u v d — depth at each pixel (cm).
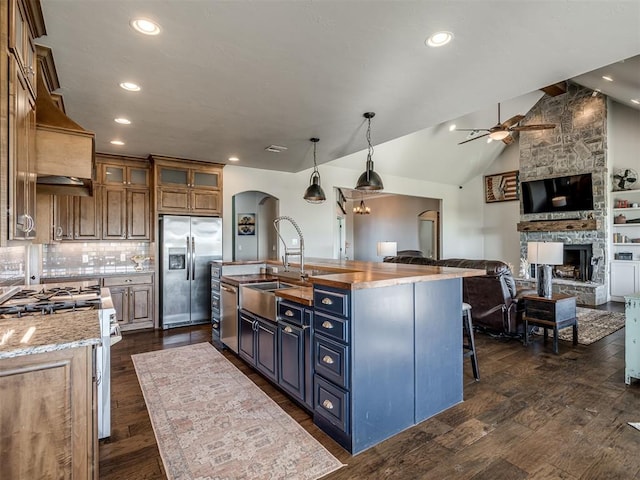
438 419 248
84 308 208
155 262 510
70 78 255
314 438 227
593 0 175
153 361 368
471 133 787
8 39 143
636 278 666
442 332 262
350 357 210
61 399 133
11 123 143
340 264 356
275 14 186
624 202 694
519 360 366
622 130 700
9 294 250
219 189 557
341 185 730
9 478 126
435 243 1064
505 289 420
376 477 189
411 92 286
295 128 377
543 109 777
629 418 247
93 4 175
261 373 321
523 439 223
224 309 402
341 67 244
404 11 183
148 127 370
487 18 190
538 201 787
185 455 210
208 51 222
